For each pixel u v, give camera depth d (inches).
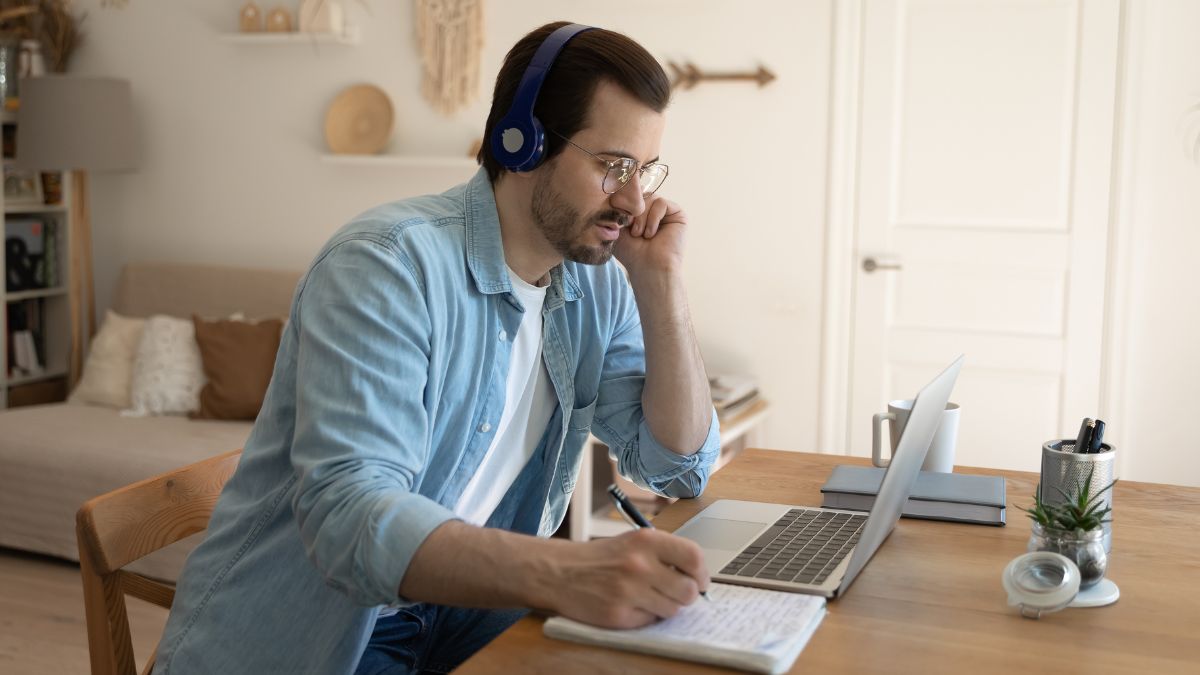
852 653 41.7
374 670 56.9
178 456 132.6
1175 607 47.1
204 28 174.1
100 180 183.6
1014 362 140.3
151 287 169.2
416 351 49.4
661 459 61.6
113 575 55.5
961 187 140.3
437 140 162.2
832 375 147.0
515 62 53.9
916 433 50.3
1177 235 133.0
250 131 173.2
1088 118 134.6
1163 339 134.6
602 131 51.6
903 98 141.2
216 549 54.5
